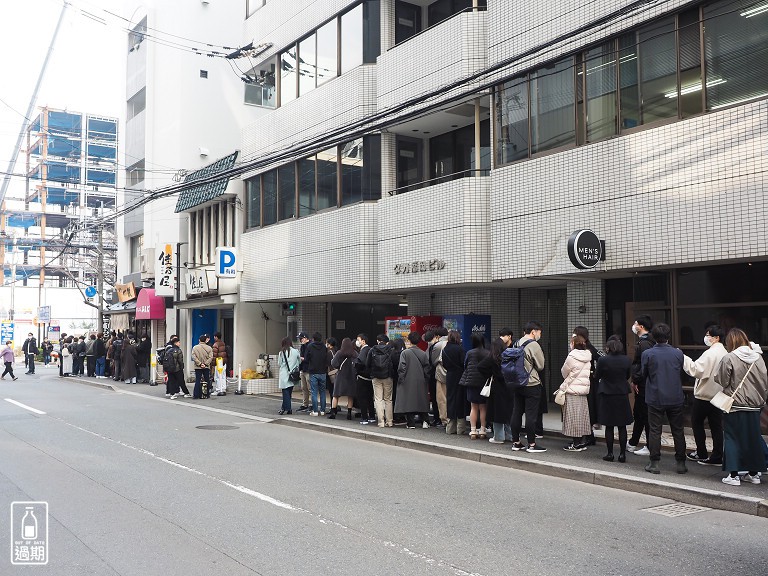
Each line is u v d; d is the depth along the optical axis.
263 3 22.69
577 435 10.45
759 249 9.80
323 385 15.78
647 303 12.35
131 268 33.88
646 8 11.27
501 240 13.83
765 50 10.02
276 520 6.94
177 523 6.82
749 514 7.35
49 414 16.31
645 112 11.57
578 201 12.34
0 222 58.88
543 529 6.67
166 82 28.98
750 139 9.97
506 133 14.02
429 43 15.69
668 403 8.84
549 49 12.95
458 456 10.91
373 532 6.53
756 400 8.14
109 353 28.45
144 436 12.85
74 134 59.16
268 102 29.47
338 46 18.89
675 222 10.84
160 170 27.80
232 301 23.36
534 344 10.66
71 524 6.77
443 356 12.55
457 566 5.56
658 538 6.39
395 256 16.36
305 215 19.95
